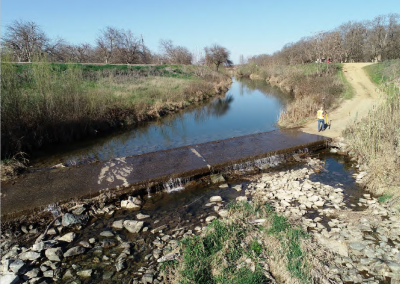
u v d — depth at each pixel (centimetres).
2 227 581
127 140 1328
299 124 1439
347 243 514
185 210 669
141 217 634
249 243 500
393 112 974
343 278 429
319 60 3359
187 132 1488
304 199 693
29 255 493
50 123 1197
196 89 2625
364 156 923
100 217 640
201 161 904
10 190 713
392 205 636
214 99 2708
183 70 3641
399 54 4019
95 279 445
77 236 566
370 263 461
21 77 1223
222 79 3991
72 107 1312
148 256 492
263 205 642
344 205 670
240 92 3288
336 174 874
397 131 860
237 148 1038
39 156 1075
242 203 654
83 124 1334
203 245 479
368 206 664
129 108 1659
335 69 3262
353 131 1131
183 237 548
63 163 995
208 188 792
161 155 967
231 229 529
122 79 2483
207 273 425
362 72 3172
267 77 4628
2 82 1012
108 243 535
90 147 1209
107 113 1503
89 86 1898
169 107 1984
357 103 1814
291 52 5062
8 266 464
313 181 825
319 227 568
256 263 447
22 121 1084
